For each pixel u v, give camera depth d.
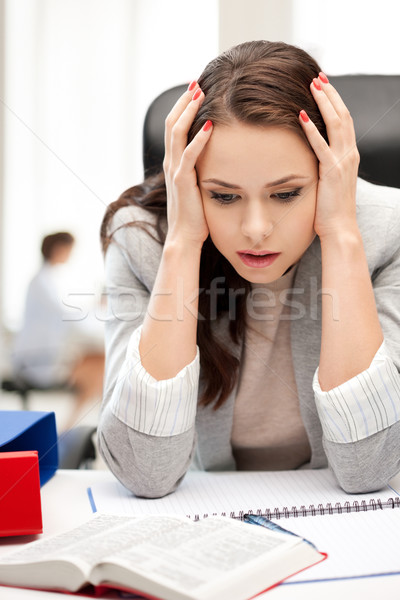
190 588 0.56
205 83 0.95
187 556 0.62
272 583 0.60
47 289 3.30
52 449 1.00
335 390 0.91
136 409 0.91
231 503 0.86
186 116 0.96
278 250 0.92
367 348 0.93
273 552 0.63
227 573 0.59
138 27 3.03
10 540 0.75
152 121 1.30
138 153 3.15
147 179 1.22
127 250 1.12
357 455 0.90
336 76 1.35
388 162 1.30
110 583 0.60
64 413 2.94
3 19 3.14
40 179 3.32
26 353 3.19
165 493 0.91
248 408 1.13
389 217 1.08
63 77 3.15
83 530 0.71
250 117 0.85
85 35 3.10
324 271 0.97
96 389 2.97
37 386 3.14
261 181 0.87
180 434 0.92
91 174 3.21
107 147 3.18
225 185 0.88
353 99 1.32
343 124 0.95
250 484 0.95
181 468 0.93
